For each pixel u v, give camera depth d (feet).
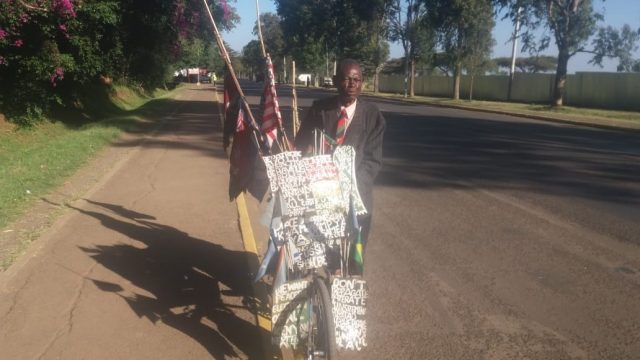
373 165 12.30
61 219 21.83
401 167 34.71
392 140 48.06
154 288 15.92
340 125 12.23
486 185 29.53
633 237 20.58
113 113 80.94
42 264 17.33
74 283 16.07
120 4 55.42
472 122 68.85
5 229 20.30
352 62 12.09
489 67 165.68
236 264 17.88
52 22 45.06
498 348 12.76
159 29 69.51
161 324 13.79
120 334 13.28
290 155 11.20
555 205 25.26
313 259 10.91
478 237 20.61
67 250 18.62
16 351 12.46
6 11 38.83
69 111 65.92
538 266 17.74
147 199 25.80
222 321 14.01
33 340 12.94
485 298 15.38
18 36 44.34
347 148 11.32
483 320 14.11
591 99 112.27
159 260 18.07
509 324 13.91
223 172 32.53
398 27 153.28
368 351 12.61
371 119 12.44
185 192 27.30
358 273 11.37
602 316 14.35
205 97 122.21
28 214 22.24
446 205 25.26
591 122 70.28
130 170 32.68
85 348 12.61
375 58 175.83
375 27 163.32
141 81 111.65
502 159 38.14
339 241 11.26
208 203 25.25
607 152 42.37
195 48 121.08
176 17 66.49
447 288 16.05
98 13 49.65
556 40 99.09
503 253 18.92
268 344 12.75
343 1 155.74
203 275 16.92
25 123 52.65
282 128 12.86
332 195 11.09
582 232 21.20
